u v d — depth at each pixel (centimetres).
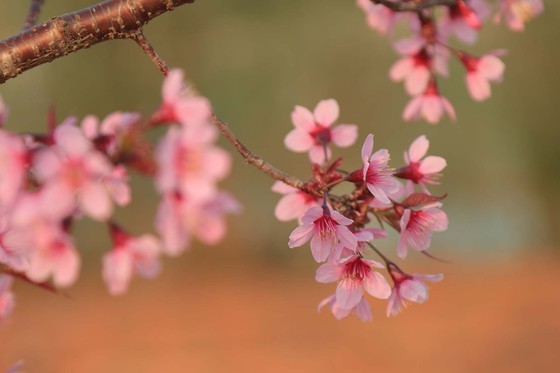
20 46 189
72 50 191
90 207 133
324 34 1569
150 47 192
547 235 1936
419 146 205
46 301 1579
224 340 1291
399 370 1091
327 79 1588
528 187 1808
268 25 1561
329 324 1364
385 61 1581
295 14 1558
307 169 1614
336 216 171
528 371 1063
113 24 189
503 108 1589
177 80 140
